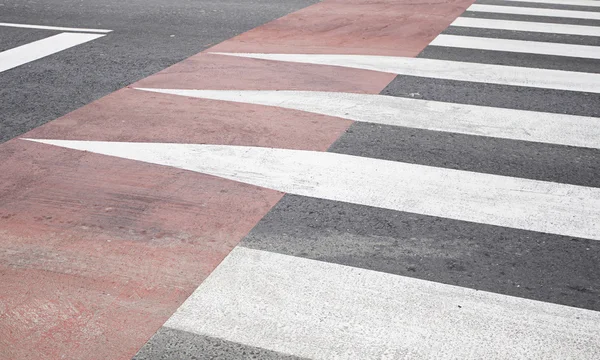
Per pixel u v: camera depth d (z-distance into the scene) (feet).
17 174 15.94
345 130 18.62
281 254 12.76
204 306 11.23
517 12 33.40
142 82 22.61
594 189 15.48
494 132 18.63
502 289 11.80
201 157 16.83
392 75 23.18
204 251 12.82
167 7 34.42
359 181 15.72
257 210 14.35
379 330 10.67
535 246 13.14
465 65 24.41
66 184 15.43
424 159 16.96
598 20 31.96
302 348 10.27
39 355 10.09
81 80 22.89
